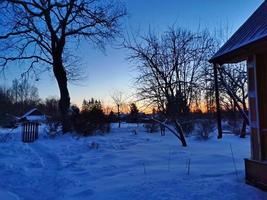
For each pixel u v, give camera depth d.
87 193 8.34
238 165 10.79
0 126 41.94
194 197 7.16
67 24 27.45
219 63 9.17
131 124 43.22
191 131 23.62
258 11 9.05
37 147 19.91
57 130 27.30
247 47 7.41
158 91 17.81
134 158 13.73
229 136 22.55
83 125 27.06
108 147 18.50
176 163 11.95
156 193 7.60
